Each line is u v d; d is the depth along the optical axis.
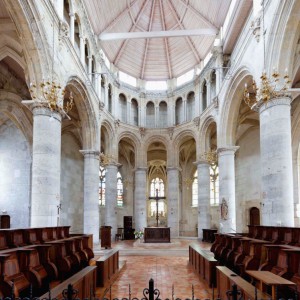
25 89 20.31
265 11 15.51
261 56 16.06
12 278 6.63
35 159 14.17
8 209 23.08
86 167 23.61
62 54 16.73
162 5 28.66
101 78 27.55
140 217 31.00
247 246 10.27
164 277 12.29
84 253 11.99
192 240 28.50
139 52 31.92
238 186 29.89
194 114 30.73
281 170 13.95
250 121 26.77
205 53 30.28
